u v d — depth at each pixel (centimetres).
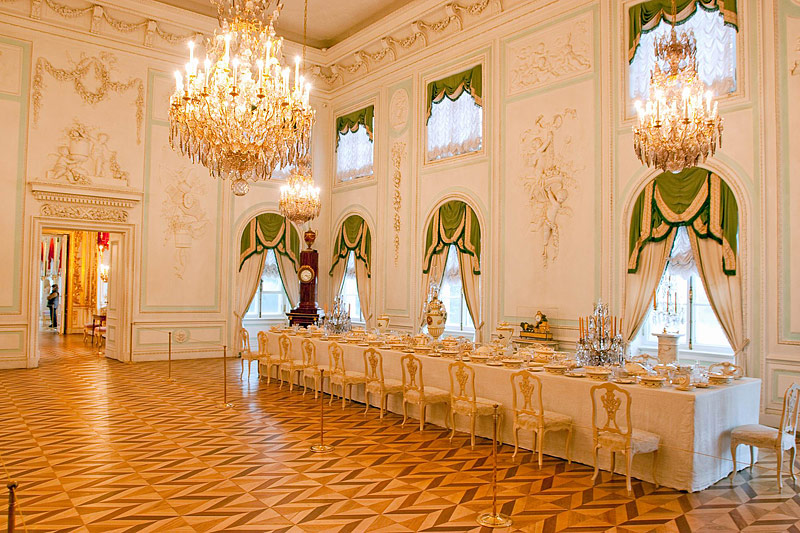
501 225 1062
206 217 1319
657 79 625
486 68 1103
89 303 1903
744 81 761
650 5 870
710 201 781
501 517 429
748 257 745
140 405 809
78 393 888
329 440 646
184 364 1212
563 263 958
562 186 966
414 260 1231
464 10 1141
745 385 561
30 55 1122
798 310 704
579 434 567
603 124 913
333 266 1461
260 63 645
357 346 849
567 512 442
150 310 1245
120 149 1211
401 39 1280
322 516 429
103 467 540
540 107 1005
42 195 1121
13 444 613
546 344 937
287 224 1434
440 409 715
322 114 1492
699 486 492
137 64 1235
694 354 812
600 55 924
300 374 971
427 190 1214
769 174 733
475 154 1115
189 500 459
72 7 1156
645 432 507
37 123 1124
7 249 1093
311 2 1234
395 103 1305
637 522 424
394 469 545
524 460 578
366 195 1371
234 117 632
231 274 1352
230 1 698
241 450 601
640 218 860
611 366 616
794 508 454
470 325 1147
